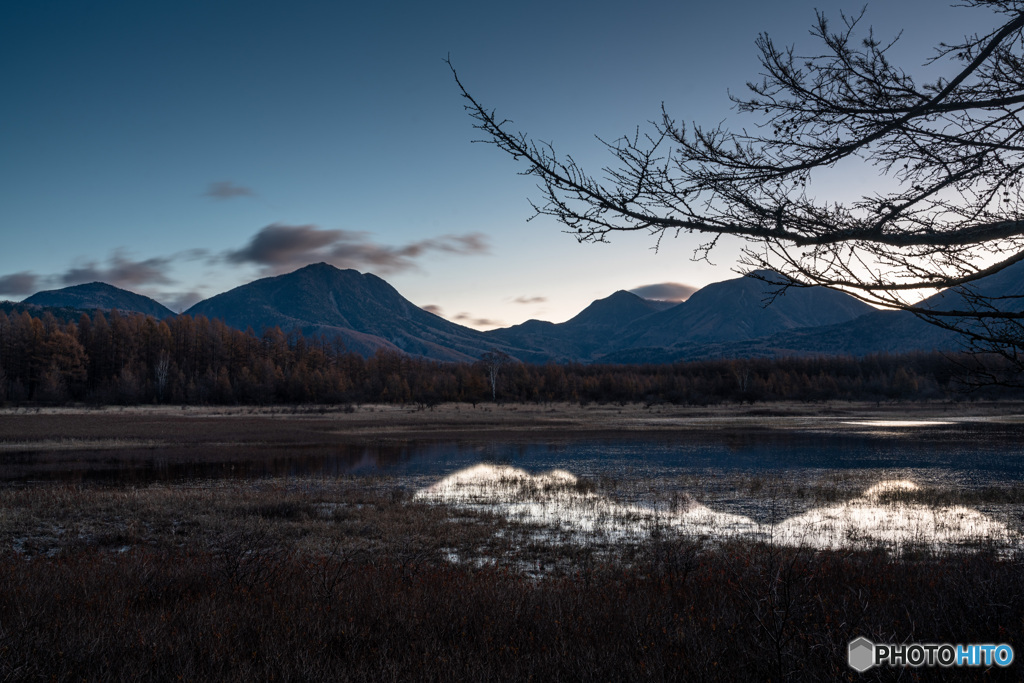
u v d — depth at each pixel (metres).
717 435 50.12
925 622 5.80
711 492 22.78
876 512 18.86
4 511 17.45
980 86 2.93
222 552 10.40
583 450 38.88
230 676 5.13
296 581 8.91
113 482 25.75
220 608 7.14
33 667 5.05
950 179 2.89
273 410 87.06
